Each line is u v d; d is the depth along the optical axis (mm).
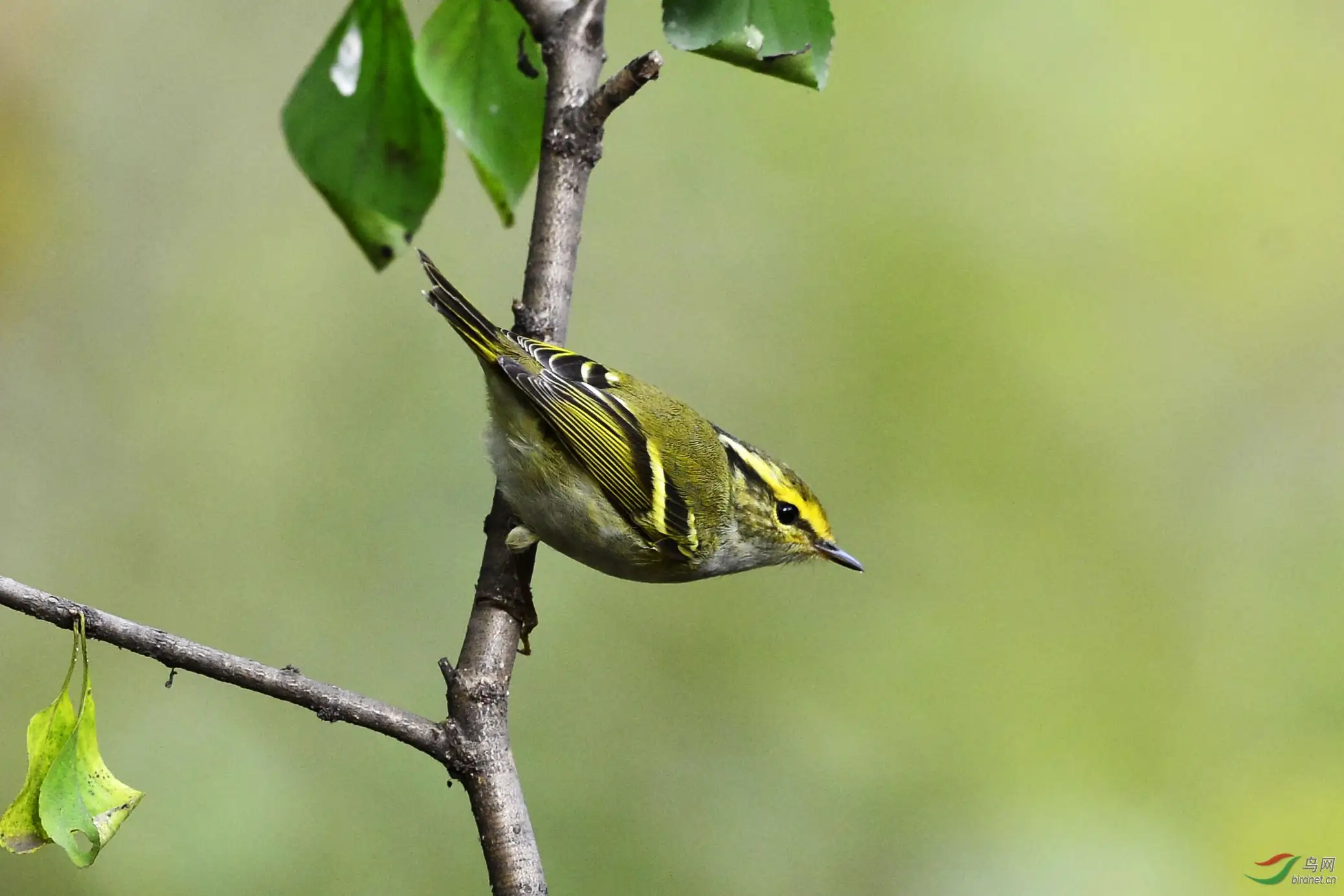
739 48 5395
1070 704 11875
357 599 10625
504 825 5258
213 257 11562
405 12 6059
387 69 6137
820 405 12445
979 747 11477
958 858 10797
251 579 10656
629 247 12531
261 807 9664
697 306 12500
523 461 7426
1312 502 12570
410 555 10797
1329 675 12086
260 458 11039
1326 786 11633
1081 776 11539
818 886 10438
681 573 8453
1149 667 12305
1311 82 13758
